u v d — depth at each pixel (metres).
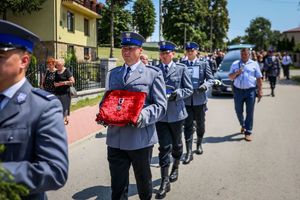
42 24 26.44
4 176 1.66
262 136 8.51
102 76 16.11
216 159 6.68
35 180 1.82
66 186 5.35
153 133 3.97
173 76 5.36
